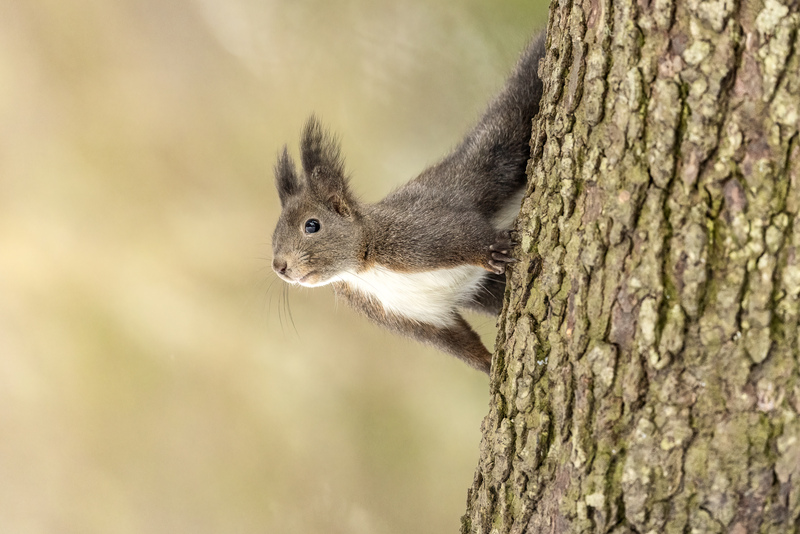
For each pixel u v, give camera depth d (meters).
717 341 4.09
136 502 12.33
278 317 12.39
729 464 4.06
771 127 3.96
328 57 12.20
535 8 10.78
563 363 4.77
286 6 12.38
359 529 11.55
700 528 4.14
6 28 12.96
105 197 13.01
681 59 4.23
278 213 12.52
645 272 4.34
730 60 4.06
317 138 8.00
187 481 12.27
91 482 12.51
